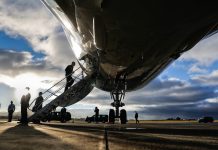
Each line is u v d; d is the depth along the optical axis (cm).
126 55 979
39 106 1892
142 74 1240
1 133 588
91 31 889
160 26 746
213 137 461
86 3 711
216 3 625
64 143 352
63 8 871
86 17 796
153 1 630
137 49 917
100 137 453
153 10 664
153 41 853
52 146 316
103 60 1105
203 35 841
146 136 482
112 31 808
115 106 1602
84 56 1347
